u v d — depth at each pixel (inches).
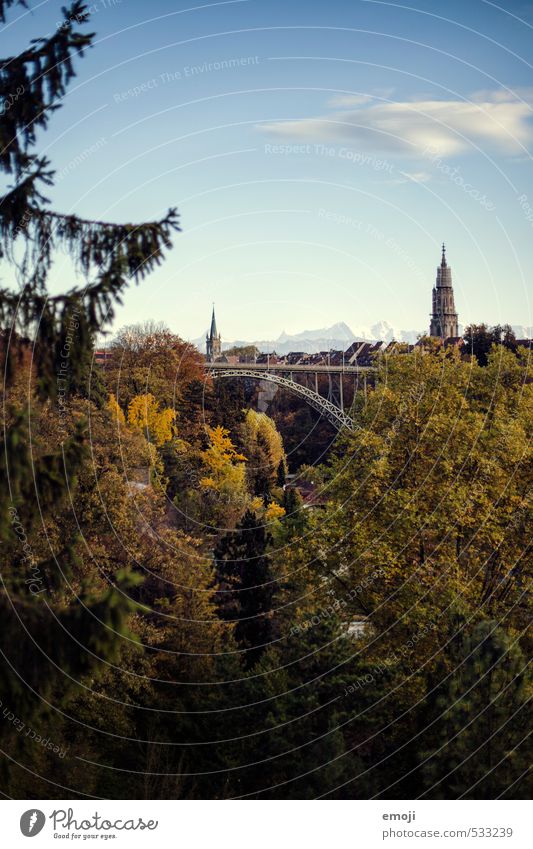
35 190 552.7
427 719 1170.0
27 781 907.4
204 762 1224.8
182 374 3230.8
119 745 1225.4
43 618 537.0
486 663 1083.3
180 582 1505.9
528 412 1640.0
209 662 1419.8
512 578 1419.8
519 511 1443.2
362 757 1226.0
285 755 1165.1
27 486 543.2
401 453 1587.1
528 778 1055.6
